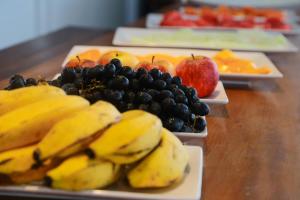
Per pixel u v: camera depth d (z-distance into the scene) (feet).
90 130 1.37
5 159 1.37
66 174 1.35
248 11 5.81
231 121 2.30
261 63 3.31
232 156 1.88
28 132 1.42
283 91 2.88
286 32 4.98
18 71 2.98
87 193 1.39
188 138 1.90
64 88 1.87
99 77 1.89
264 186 1.64
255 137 2.10
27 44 3.83
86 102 1.54
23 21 6.03
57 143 1.34
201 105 1.98
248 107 2.54
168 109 1.86
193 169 1.58
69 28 4.63
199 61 2.50
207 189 1.60
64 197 1.41
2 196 1.44
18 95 1.62
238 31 4.65
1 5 5.51
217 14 5.35
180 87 2.02
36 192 1.40
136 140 1.38
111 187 1.47
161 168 1.44
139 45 3.88
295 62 3.70
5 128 1.41
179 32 4.38
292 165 1.82
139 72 1.94
